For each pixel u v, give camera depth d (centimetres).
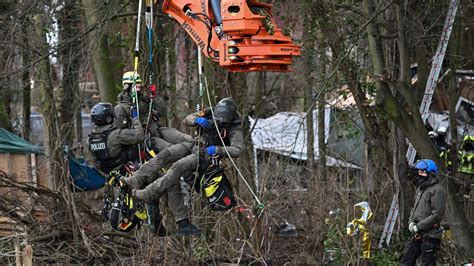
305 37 2177
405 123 1817
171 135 1224
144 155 1202
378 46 1827
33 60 2028
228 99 1203
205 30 1166
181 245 1791
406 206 2006
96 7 2056
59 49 1906
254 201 1873
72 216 1864
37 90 2464
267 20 1125
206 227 1844
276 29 1128
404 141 2038
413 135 1816
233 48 1106
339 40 2006
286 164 2100
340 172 2073
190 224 1225
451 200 1834
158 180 1173
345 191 1988
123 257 1803
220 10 1150
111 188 1289
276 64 1119
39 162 2181
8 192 1931
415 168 1639
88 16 2053
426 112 1962
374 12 1805
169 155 1186
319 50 2177
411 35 1948
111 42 2205
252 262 1756
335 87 2073
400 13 1791
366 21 1841
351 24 2167
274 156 2134
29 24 2067
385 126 2112
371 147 2167
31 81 2272
